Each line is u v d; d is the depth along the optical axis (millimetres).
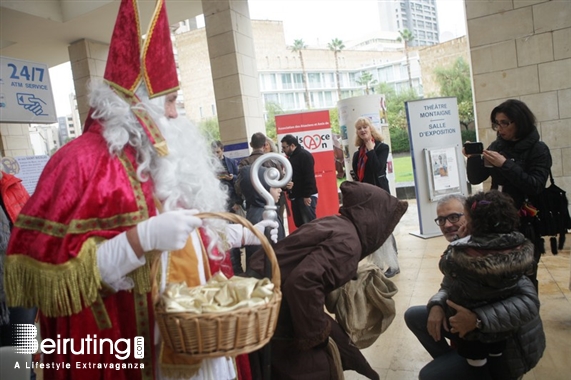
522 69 5023
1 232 2391
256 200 3881
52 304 1082
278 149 6363
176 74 1308
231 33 6969
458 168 5930
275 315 1056
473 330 1667
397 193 11641
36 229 1104
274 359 1648
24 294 1109
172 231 1058
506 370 1731
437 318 1841
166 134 1308
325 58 41406
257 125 7496
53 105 5199
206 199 1419
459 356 1909
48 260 1064
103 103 1233
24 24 7699
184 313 968
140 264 1103
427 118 5781
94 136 1228
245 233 1651
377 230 1709
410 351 2742
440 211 2129
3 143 10109
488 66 5176
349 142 7176
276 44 39156
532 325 1744
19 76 4812
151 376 1239
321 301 1504
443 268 1768
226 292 1081
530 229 2432
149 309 1236
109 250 1080
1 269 2314
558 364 2391
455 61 26656
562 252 4391
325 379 1649
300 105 40469
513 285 1628
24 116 4855
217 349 971
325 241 1604
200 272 1367
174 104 1354
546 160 2447
